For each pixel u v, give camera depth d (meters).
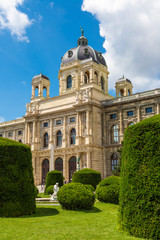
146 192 13.55
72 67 78.38
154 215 13.02
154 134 14.03
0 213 18.70
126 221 14.28
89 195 23.44
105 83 81.50
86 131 64.25
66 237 13.48
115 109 65.56
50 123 73.94
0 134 92.44
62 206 23.97
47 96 86.88
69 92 77.62
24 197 20.06
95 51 82.62
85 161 63.25
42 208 24.06
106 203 27.66
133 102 62.62
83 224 17.05
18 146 20.72
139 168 14.23
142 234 13.26
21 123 86.38
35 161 74.75
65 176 66.81
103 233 14.37
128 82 84.44
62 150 68.94
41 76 85.19
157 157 13.58
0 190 19.03
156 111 58.66
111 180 29.02
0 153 19.61
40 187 68.06
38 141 75.75
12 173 19.67
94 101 66.75
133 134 15.08
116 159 63.38
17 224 16.28
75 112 68.50
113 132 66.00
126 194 14.62
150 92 60.25
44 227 15.82
